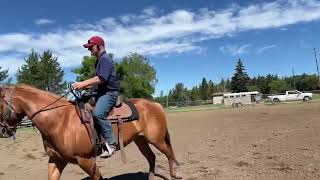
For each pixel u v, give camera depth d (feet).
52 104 23.09
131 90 231.09
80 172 35.68
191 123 81.82
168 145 28.63
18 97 22.90
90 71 153.28
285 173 29.71
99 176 24.17
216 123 77.20
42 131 22.95
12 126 23.26
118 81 24.45
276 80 365.20
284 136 48.57
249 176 29.84
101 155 23.73
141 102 27.22
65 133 22.79
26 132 77.87
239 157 37.22
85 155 23.36
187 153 42.75
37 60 187.52
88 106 23.59
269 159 35.06
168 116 113.80
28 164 42.42
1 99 22.80
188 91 407.64
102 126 23.68
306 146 39.65
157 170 34.06
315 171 29.45
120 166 37.88
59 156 23.24
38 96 23.16
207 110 139.44
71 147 22.85
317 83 354.33
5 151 51.52
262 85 386.11
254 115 91.30
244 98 190.60
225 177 30.25
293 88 361.30
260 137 49.96
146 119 26.84
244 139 49.44
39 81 185.06
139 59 261.65
